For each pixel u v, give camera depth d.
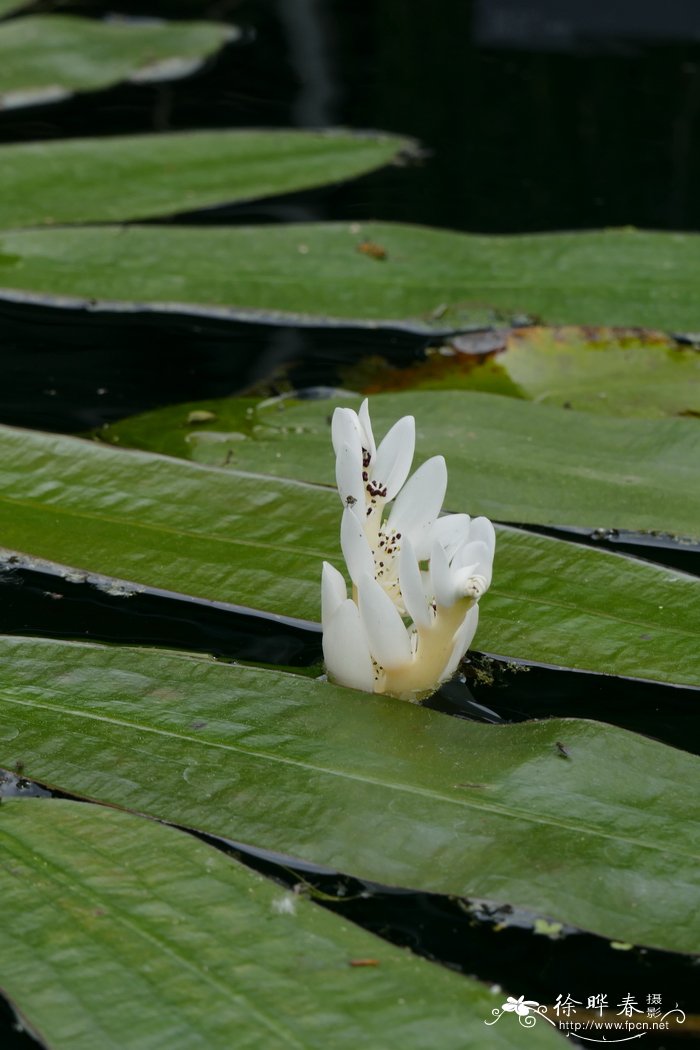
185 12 1.86
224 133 1.29
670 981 0.78
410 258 1.04
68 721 0.81
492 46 1.80
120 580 0.86
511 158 1.39
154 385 0.96
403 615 0.85
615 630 0.85
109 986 0.76
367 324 1.00
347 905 0.79
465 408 0.94
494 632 0.85
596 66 1.71
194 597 0.85
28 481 0.88
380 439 0.92
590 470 0.91
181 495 0.88
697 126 1.50
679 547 0.88
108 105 1.46
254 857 0.79
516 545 0.87
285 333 1.00
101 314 1.01
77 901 0.78
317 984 0.77
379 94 1.57
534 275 1.03
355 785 0.80
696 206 1.26
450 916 0.78
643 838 0.79
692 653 0.84
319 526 0.87
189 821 0.79
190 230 1.06
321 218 1.20
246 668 0.83
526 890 0.78
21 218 1.07
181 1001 0.76
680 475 0.91
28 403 0.94
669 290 1.02
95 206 1.11
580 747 0.81
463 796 0.80
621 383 0.97
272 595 0.85
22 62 1.52
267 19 1.87
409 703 0.82
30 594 0.86
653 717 0.83
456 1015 0.76
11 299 1.02
